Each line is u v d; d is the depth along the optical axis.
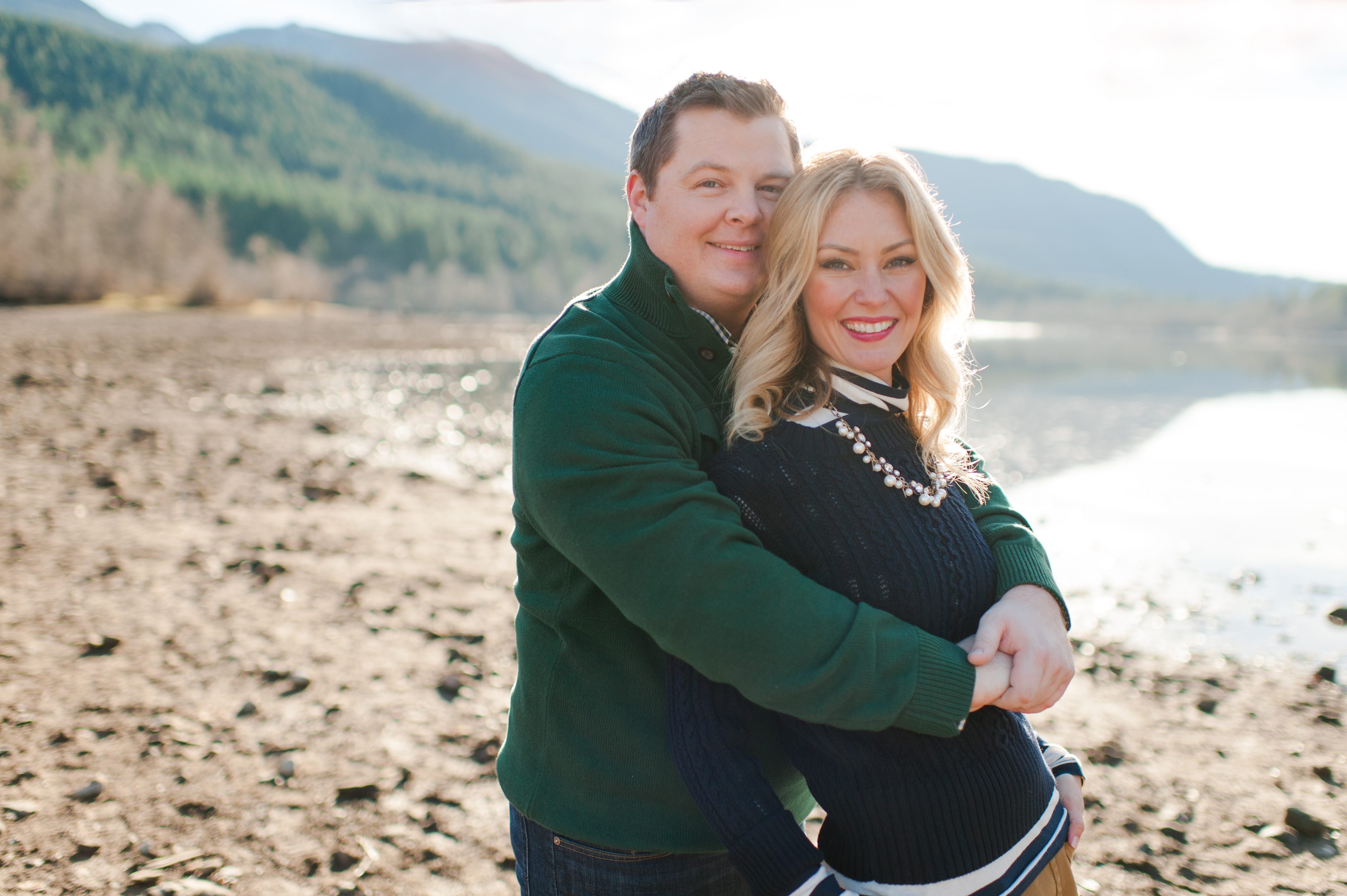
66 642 4.48
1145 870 3.06
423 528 7.70
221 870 2.79
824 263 1.49
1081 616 6.33
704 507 1.34
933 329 1.64
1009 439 15.66
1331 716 4.41
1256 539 8.79
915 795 1.38
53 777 3.23
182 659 4.43
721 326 1.66
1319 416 19.86
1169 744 4.11
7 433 10.02
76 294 56.84
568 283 127.94
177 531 6.82
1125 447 14.84
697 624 1.29
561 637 1.54
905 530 1.46
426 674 4.51
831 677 1.27
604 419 1.37
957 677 1.33
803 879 1.32
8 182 61.66
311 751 3.62
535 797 1.58
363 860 2.92
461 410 17.19
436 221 128.38
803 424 1.49
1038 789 1.49
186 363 21.95
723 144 1.54
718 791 1.37
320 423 13.53
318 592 5.67
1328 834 3.27
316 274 89.75
